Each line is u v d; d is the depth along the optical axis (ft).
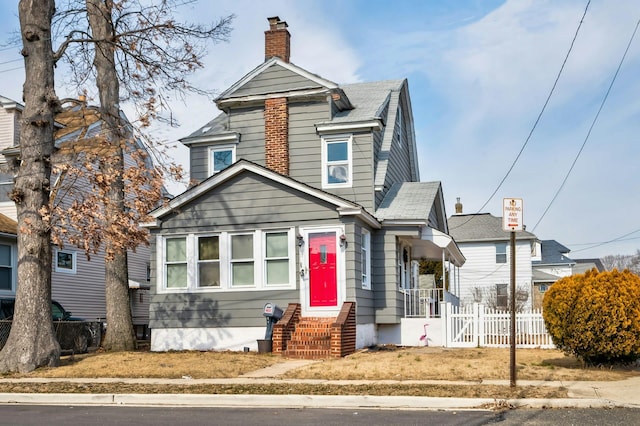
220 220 65.36
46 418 32.78
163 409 35.96
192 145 78.13
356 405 36.50
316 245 62.95
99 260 95.20
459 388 38.99
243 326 63.72
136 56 59.21
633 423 29.94
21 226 50.83
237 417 32.76
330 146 72.38
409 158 95.40
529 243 154.81
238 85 76.48
